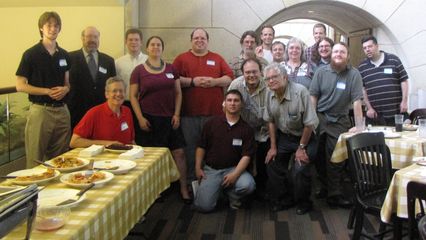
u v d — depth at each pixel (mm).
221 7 5047
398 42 5211
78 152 2646
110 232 1743
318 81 3773
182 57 3967
